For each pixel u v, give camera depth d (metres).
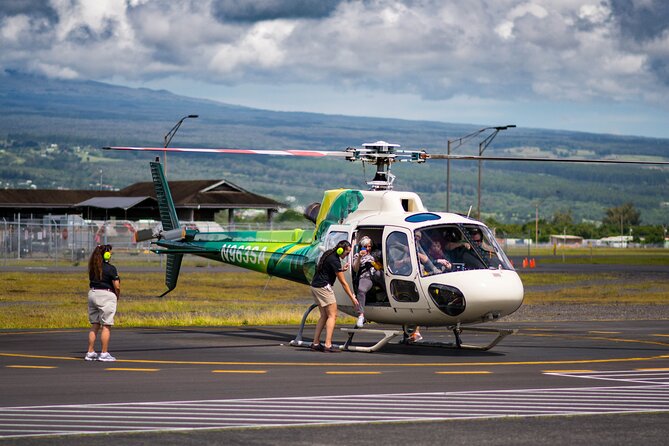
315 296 38.09
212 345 40.12
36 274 105.12
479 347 38.41
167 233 49.19
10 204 184.62
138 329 48.41
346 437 20.66
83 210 188.00
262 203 194.38
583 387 27.55
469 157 37.25
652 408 24.12
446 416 22.92
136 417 22.64
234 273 119.06
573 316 64.00
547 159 36.41
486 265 36.47
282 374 30.41
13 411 23.34
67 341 41.50
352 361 34.44
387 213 38.53
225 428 21.44
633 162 36.44
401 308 37.34
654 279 120.81
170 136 108.19
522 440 20.48
